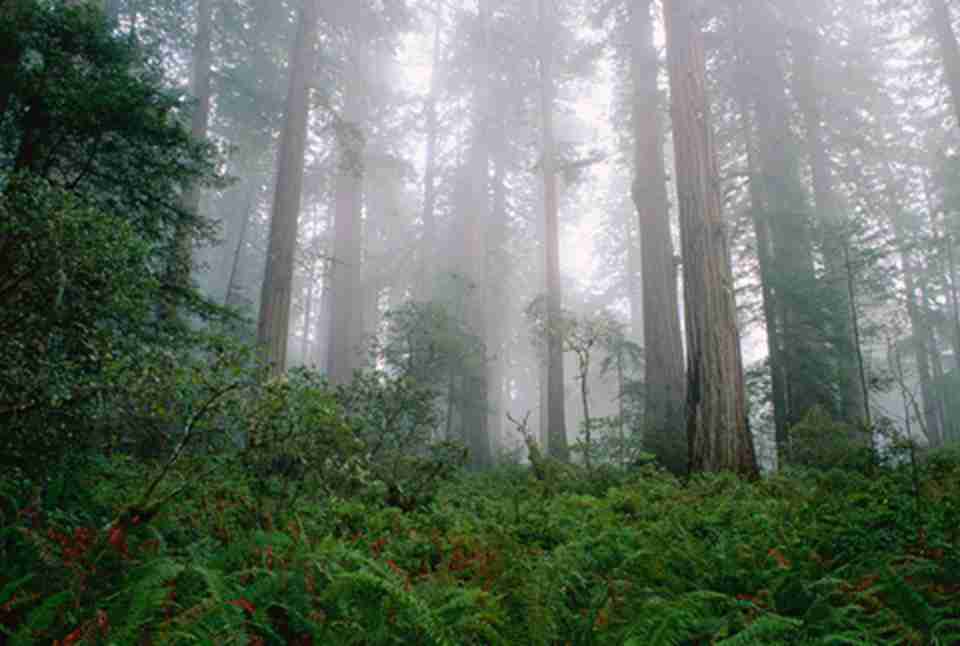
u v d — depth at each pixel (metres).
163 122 9.96
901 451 7.99
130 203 9.97
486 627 2.84
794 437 12.93
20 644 2.51
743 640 2.59
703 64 11.77
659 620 2.80
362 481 5.83
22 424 4.45
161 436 5.13
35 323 4.82
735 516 5.67
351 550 3.64
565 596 3.44
